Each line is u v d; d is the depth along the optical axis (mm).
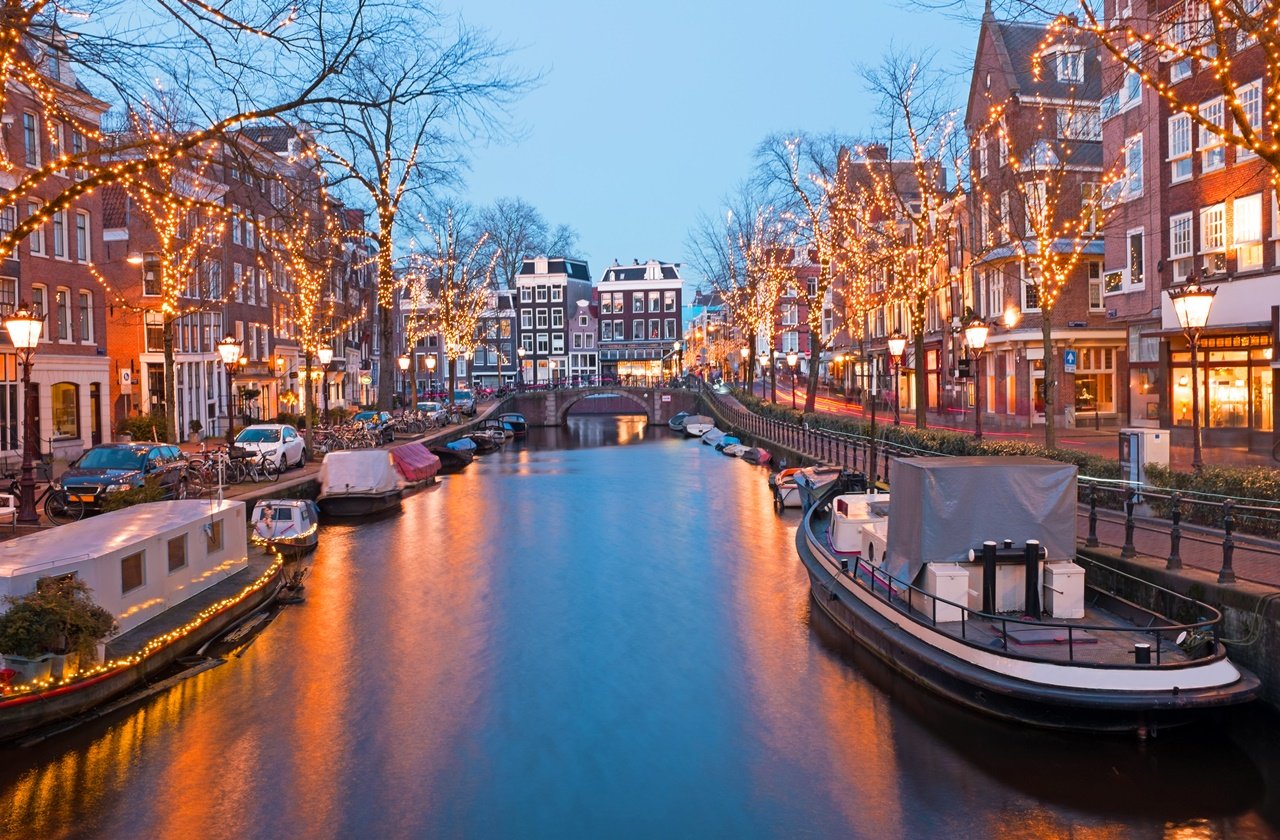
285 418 46000
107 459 22141
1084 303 38469
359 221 41156
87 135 13500
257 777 10391
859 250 40812
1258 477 14164
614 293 102250
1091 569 13750
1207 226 26703
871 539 15516
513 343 101000
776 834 9180
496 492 33750
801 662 14039
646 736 11461
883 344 58406
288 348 54750
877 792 9938
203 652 14336
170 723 11844
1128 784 9852
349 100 14016
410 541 23719
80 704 11617
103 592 12836
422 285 68688
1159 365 29250
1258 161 24484
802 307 92188
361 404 67250
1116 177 28828
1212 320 26562
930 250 32688
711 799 9883
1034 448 21016
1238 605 11000
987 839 8992
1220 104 25719
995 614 12242
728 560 21172
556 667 13930
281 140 34188
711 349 106188
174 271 29906
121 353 41125
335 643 15086
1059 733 10664
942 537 12422
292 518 21625
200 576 15836
